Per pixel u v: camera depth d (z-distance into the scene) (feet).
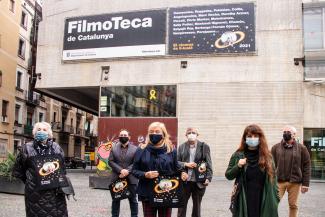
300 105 72.23
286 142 24.52
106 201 37.29
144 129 76.84
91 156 135.44
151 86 77.61
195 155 25.58
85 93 98.89
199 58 76.23
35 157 18.53
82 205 34.37
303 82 72.64
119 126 78.07
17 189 41.55
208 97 75.10
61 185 18.58
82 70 81.66
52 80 83.30
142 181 19.08
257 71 74.13
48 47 84.28
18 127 128.77
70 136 178.09
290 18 74.49
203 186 25.52
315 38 73.51
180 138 75.10
